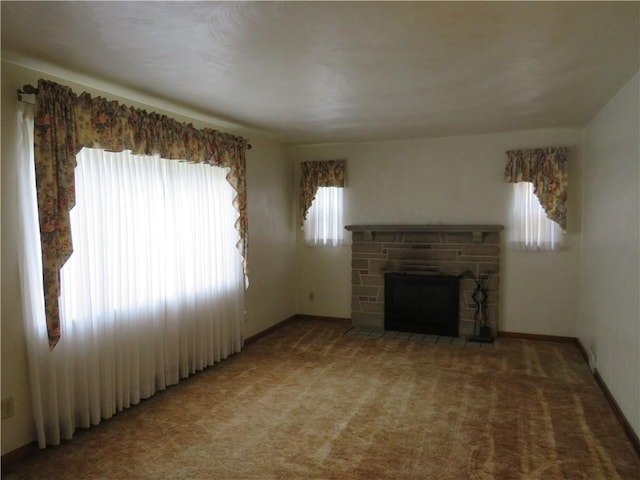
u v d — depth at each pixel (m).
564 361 4.27
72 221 2.80
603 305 3.63
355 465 2.50
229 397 3.46
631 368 2.82
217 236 4.23
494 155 5.05
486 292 5.09
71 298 2.81
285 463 2.53
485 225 4.96
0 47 2.31
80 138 2.74
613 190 3.38
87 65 2.59
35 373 2.62
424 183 5.37
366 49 2.38
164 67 2.64
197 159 3.79
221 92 3.19
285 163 5.74
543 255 4.94
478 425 2.97
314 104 3.56
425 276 5.28
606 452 2.63
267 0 1.81
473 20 2.03
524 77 2.89
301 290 6.06
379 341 5.01
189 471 2.46
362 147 5.64
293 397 3.45
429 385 3.69
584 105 3.67
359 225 5.50
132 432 2.89
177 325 3.71
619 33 2.19
